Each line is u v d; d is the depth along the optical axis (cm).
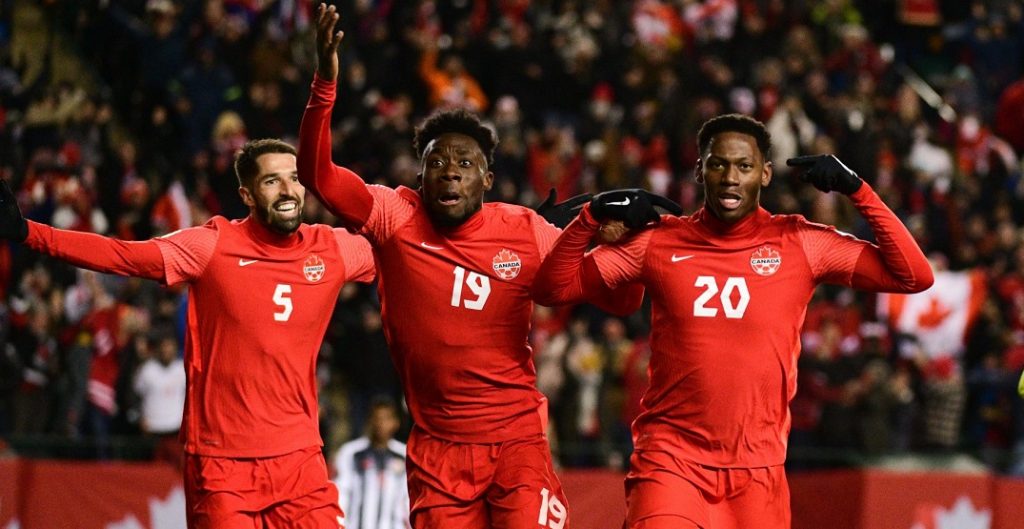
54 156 5009
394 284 2330
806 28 6519
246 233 2398
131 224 5000
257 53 5597
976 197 6003
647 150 5778
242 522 2334
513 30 6122
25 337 4353
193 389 2380
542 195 5491
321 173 2219
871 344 4572
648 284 2233
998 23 7212
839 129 5922
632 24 6203
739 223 2208
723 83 6000
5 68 5462
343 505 3541
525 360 2369
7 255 4525
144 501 3988
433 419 2355
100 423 4344
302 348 2395
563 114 6047
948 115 6925
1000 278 5288
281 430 2366
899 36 7812
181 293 4588
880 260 2217
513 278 2319
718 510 2216
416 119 5841
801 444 4503
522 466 2319
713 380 2183
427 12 6103
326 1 5966
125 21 5738
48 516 3947
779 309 2194
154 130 5488
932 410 4662
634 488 2225
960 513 4097
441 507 2339
